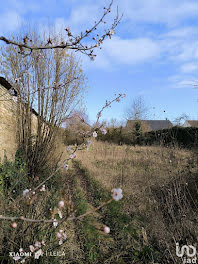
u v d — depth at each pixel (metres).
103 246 3.30
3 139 5.83
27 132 5.87
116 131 21.91
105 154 11.15
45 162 6.03
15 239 2.36
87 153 11.98
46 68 5.81
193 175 4.90
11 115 6.33
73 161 10.98
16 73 5.29
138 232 3.59
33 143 6.43
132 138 20.48
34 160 5.80
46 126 6.12
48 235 2.54
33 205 2.56
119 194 1.20
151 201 4.43
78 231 3.62
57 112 6.18
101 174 7.45
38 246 2.01
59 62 5.91
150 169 6.54
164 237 3.16
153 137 15.76
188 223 3.19
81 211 4.25
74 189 5.91
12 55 5.27
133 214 4.26
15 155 5.84
